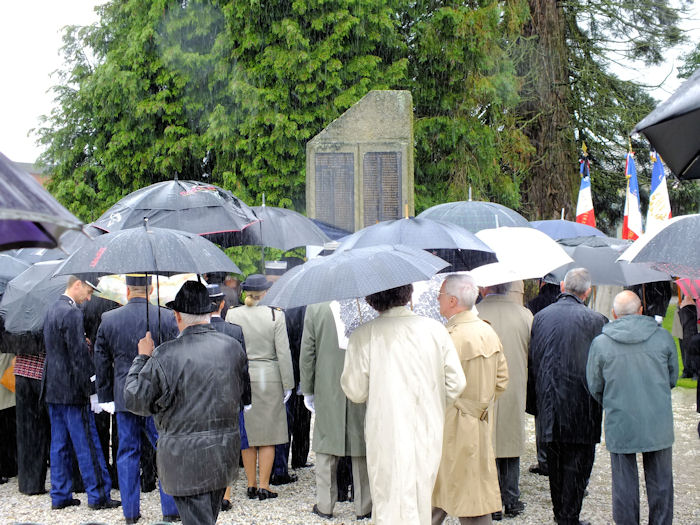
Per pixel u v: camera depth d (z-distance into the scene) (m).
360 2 15.31
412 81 16.59
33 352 6.11
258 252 15.84
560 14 22.20
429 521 4.00
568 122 22.66
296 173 15.83
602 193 25.08
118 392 5.29
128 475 5.38
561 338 5.12
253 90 15.25
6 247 2.04
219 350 4.10
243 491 6.42
